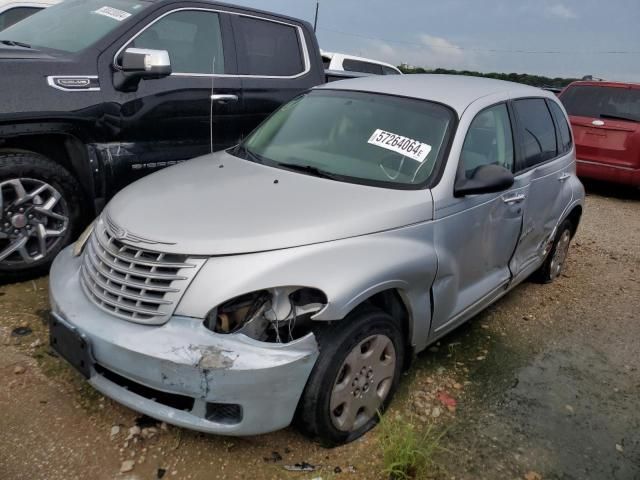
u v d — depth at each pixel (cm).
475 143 352
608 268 600
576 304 493
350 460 269
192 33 476
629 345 427
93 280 269
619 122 887
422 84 395
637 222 810
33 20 497
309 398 252
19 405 281
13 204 381
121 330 246
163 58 402
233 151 389
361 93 388
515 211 387
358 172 327
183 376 233
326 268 254
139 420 280
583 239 699
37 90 380
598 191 1005
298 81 556
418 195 306
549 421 321
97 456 256
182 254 248
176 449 265
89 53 411
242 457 264
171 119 454
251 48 519
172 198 291
